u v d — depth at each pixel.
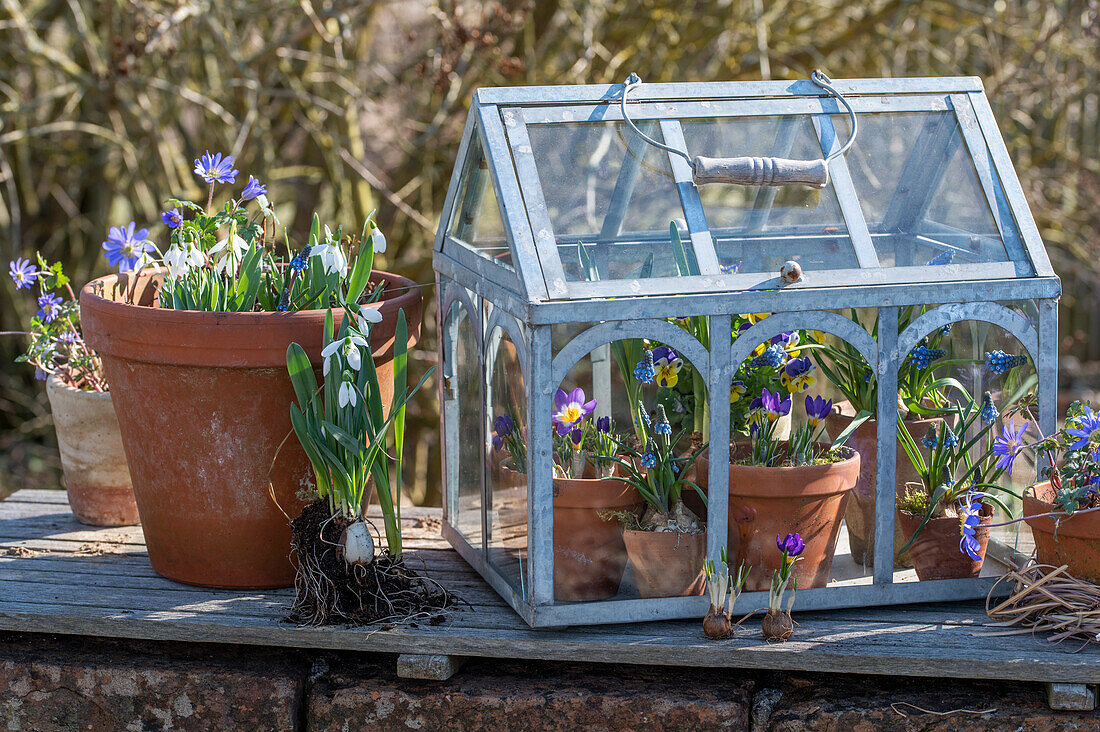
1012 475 2.02
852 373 2.00
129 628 1.90
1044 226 5.16
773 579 1.79
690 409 1.89
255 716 1.92
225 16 4.04
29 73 5.23
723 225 1.88
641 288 1.75
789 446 1.94
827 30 4.71
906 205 1.94
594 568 1.87
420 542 2.34
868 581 1.95
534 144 1.86
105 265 5.54
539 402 1.73
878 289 1.81
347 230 4.47
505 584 1.96
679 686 1.88
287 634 1.86
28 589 2.03
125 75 3.69
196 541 2.01
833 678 1.91
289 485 1.99
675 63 4.54
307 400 1.86
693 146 1.92
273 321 1.86
